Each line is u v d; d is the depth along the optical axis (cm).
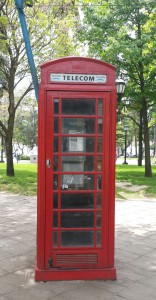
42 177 441
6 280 449
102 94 440
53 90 435
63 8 1573
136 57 1479
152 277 467
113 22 1581
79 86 438
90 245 452
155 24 1561
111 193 451
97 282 444
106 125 443
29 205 977
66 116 438
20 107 4375
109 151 447
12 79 1591
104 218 452
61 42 1570
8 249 579
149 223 782
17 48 1505
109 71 442
